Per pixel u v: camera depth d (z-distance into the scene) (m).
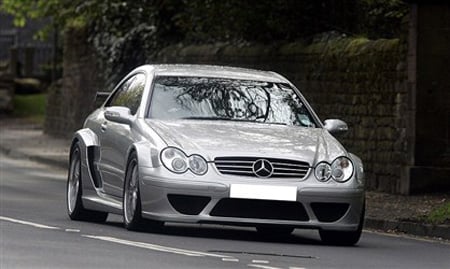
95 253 21.31
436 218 30.91
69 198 29.86
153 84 27.36
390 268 21.53
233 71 28.41
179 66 28.45
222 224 24.47
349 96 42.53
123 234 25.16
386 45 40.50
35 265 19.33
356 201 25.00
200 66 28.73
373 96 41.16
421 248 26.58
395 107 40.00
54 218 29.69
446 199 37.16
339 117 43.03
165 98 26.97
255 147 24.77
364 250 25.09
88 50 67.00
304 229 27.00
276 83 28.02
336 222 24.84
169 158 24.50
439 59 38.62
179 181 24.23
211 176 24.27
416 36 38.59
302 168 24.67
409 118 38.91
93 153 28.88
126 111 26.84
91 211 29.09
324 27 46.75
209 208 24.23
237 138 25.11
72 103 70.50
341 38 44.19
